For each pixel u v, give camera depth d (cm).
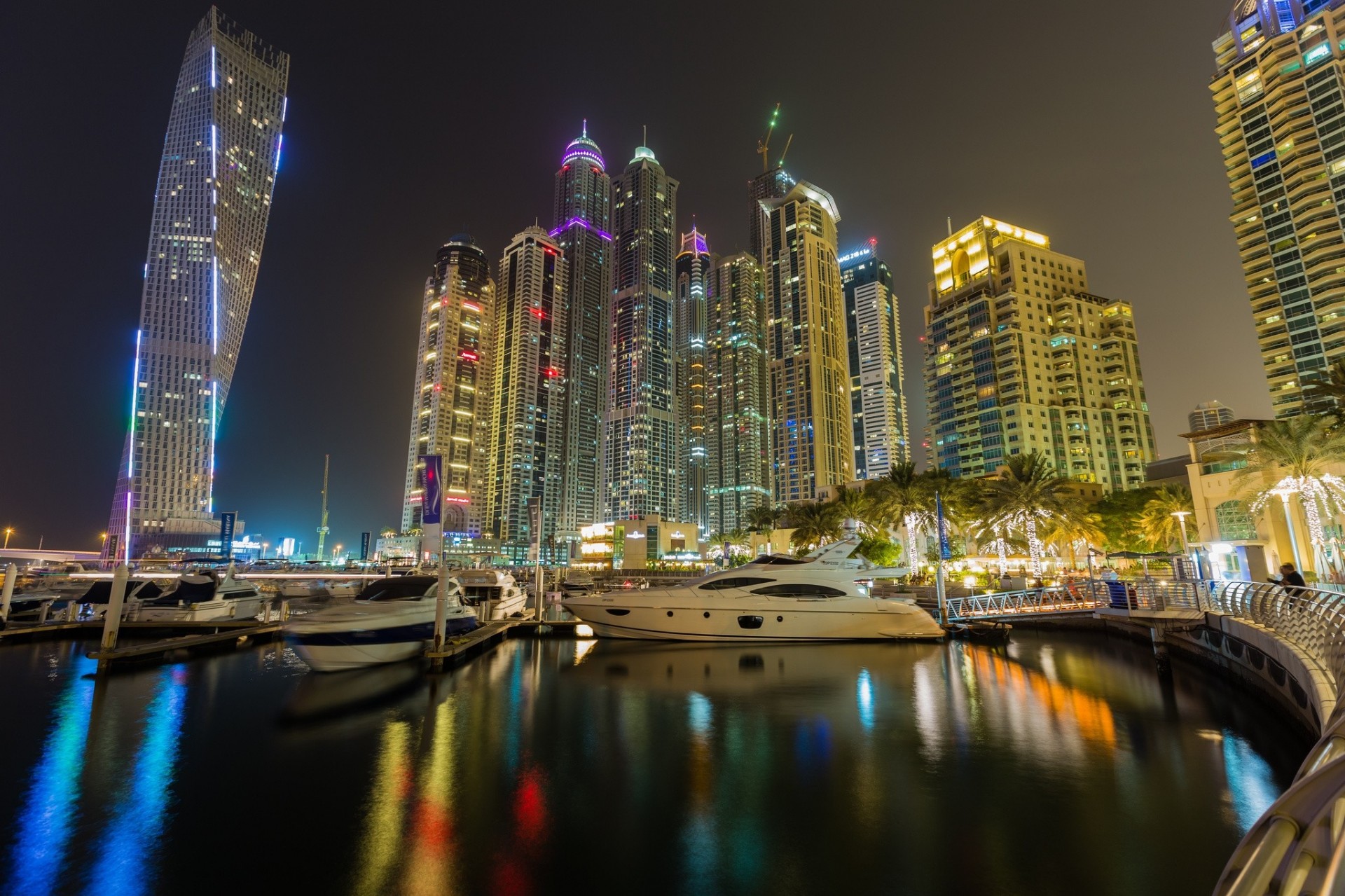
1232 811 1118
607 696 2075
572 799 1195
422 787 1255
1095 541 6931
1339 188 9969
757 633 3247
